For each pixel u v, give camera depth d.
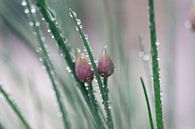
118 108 0.57
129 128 0.58
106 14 0.63
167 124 0.69
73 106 0.56
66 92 0.56
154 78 0.42
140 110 0.76
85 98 0.44
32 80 0.74
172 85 0.71
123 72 0.61
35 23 0.48
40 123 0.67
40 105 0.65
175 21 0.74
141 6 1.63
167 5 0.75
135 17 1.61
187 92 1.35
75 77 0.45
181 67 1.46
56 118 0.68
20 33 0.59
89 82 0.44
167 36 0.74
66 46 0.45
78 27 0.43
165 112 0.71
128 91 0.60
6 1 0.60
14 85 0.73
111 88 0.61
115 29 0.62
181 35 1.50
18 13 0.61
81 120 0.57
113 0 0.66
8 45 0.77
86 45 0.43
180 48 1.49
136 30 1.57
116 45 0.64
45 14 0.44
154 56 0.42
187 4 1.42
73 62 0.45
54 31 0.44
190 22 0.55
